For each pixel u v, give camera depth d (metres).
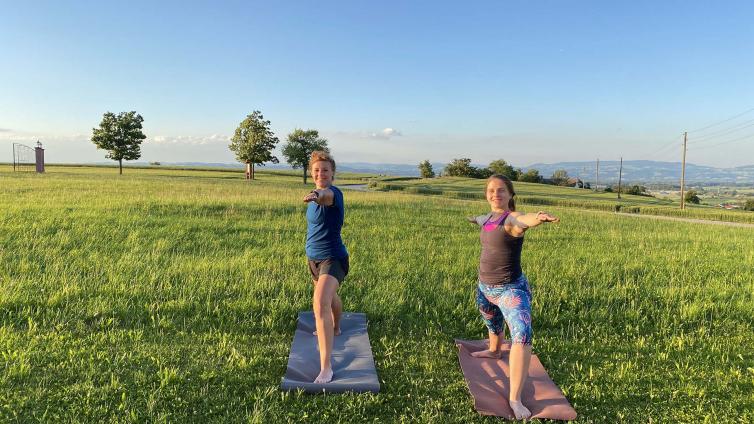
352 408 3.48
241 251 8.39
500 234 3.85
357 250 8.84
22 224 9.79
